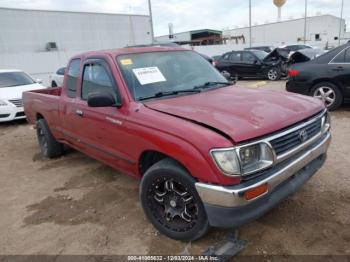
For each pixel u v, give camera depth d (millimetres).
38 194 4270
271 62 14609
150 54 3896
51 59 21406
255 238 2949
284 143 2688
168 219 3018
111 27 34219
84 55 4172
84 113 3939
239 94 3482
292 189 2818
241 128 2523
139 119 3055
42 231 3371
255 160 2523
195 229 2799
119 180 4488
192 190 2650
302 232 2988
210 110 2893
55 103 4754
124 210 3652
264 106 2998
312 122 3020
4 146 6836
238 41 59281
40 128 5609
